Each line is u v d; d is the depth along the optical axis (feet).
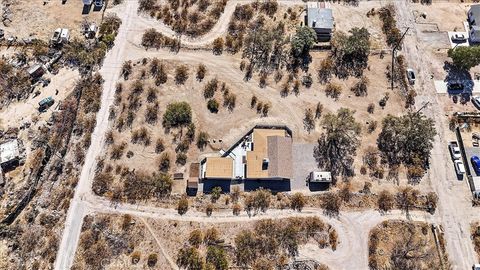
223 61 253.44
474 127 238.89
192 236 208.85
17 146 224.94
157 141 229.86
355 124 227.40
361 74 251.60
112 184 220.43
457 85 248.52
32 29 260.42
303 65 252.83
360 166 227.81
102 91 242.17
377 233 212.84
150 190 219.61
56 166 222.28
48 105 237.04
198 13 266.98
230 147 228.84
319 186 222.48
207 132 233.35
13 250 204.85
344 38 256.32
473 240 213.25
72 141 229.45
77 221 211.82
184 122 234.99
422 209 219.20
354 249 209.67
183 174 223.71
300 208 217.56
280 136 225.15
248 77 248.93
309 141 232.53
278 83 247.50
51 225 210.18
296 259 206.80
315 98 244.42
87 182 220.64
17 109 236.22
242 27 262.47
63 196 216.95
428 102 245.45
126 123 234.38
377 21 269.64
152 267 204.13
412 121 228.63
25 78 243.81
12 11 265.54
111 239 208.13
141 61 251.80
